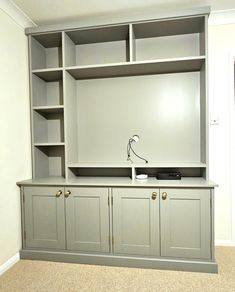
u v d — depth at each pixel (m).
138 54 2.35
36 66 2.34
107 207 1.97
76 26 2.10
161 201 1.89
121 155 2.40
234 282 1.69
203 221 1.83
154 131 2.34
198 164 2.04
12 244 2.01
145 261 1.91
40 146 2.38
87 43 2.44
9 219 1.98
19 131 2.14
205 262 1.82
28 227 2.10
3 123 1.92
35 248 2.09
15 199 2.07
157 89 2.32
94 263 1.98
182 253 1.87
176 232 1.88
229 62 2.20
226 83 2.21
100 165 2.17
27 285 1.69
